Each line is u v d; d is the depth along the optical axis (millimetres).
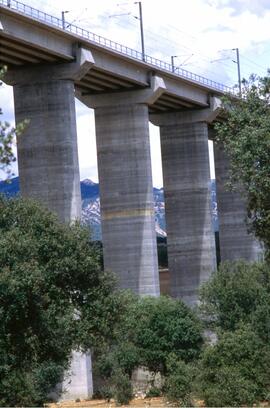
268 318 61812
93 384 85250
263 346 57312
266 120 47750
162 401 73000
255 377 55781
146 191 94500
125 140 94812
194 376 60406
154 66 93875
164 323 83188
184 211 109750
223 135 50188
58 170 79812
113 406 71062
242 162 47625
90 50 83000
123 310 50531
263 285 84188
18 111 81062
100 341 49281
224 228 123625
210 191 110125
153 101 95438
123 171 94812
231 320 83500
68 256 47562
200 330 84438
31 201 47969
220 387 55594
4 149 29609
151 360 82562
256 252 122188
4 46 74688
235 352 56500
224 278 85812
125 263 94438
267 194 47625
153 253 94438
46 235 47094
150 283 93750
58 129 80062
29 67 80750
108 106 95500
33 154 80250
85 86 92688
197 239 109250
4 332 41406
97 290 48875
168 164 110500
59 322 45844
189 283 109250
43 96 80438
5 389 44656
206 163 109688
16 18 72188
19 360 43719
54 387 69188
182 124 109938
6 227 45969
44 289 45812
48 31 76438
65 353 46438
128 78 90938
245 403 54812
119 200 94875
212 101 108688
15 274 41406
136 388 84625
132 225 94500
